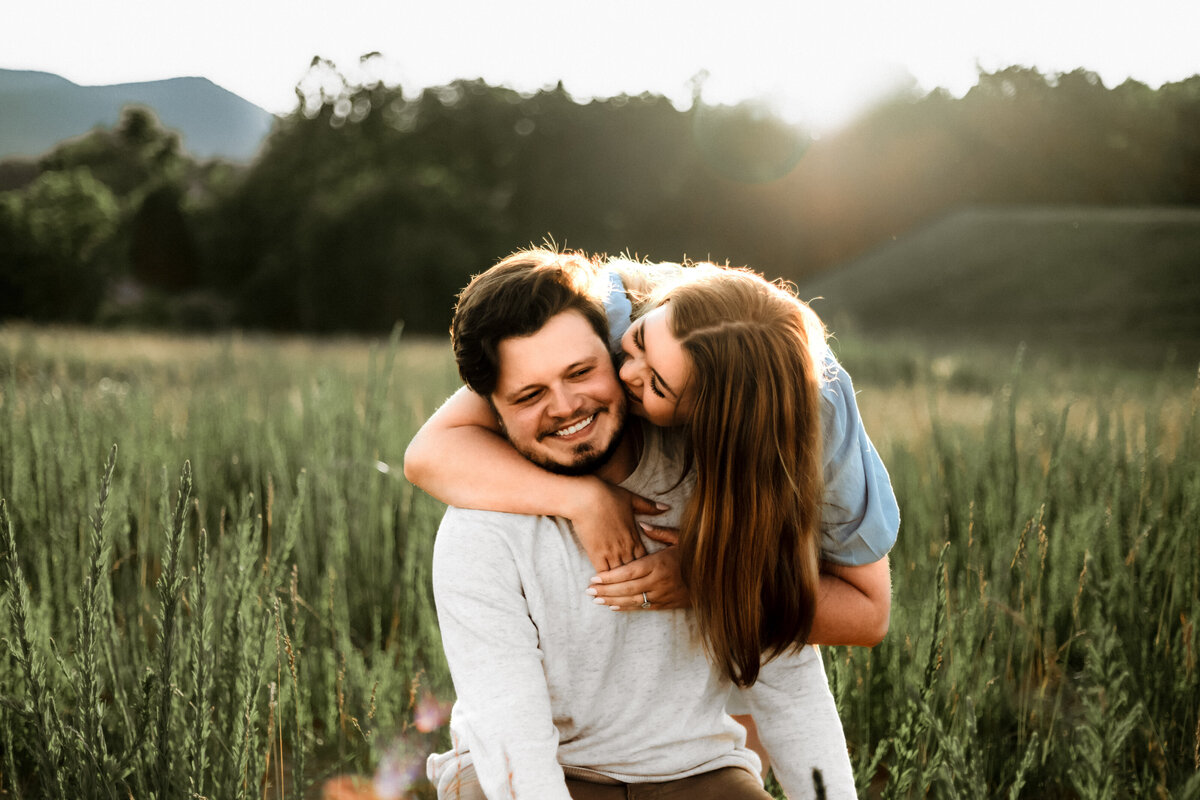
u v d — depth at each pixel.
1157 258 28.56
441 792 1.38
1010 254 32.75
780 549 1.27
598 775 1.35
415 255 38.56
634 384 1.27
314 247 40.22
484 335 1.23
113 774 1.53
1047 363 13.09
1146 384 6.52
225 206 45.94
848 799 1.37
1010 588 2.42
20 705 1.51
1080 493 2.87
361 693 2.22
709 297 1.24
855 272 38.00
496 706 1.23
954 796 1.44
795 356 1.23
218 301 45.44
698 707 1.38
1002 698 2.13
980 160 41.84
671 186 44.41
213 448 3.57
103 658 1.98
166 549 1.44
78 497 2.47
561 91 46.88
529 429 1.27
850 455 1.38
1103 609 2.07
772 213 43.12
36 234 45.72
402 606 2.74
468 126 46.81
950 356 13.40
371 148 46.28
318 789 2.07
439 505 3.01
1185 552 2.33
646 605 1.29
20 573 1.47
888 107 42.03
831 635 1.41
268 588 2.03
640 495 1.40
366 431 3.11
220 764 1.59
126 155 71.12
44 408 3.27
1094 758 1.63
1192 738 1.89
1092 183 42.09
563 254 1.31
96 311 45.84
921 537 2.89
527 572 1.29
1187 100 42.56
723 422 1.20
